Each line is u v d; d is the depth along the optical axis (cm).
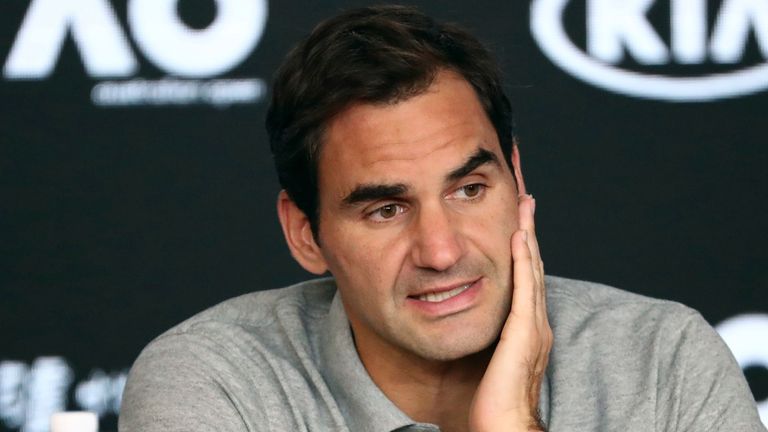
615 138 1389
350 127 695
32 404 1397
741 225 1387
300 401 755
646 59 1390
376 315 711
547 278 834
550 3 1391
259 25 1403
